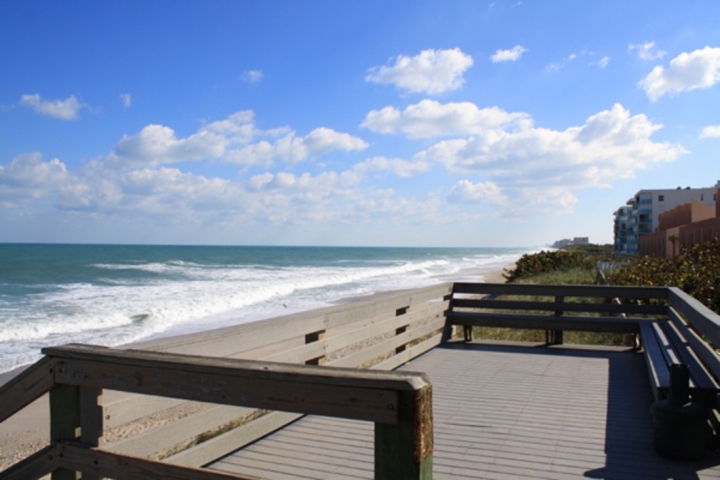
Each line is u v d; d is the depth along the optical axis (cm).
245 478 192
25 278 3322
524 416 450
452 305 838
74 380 232
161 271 4084
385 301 597
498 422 435
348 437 402
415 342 873
